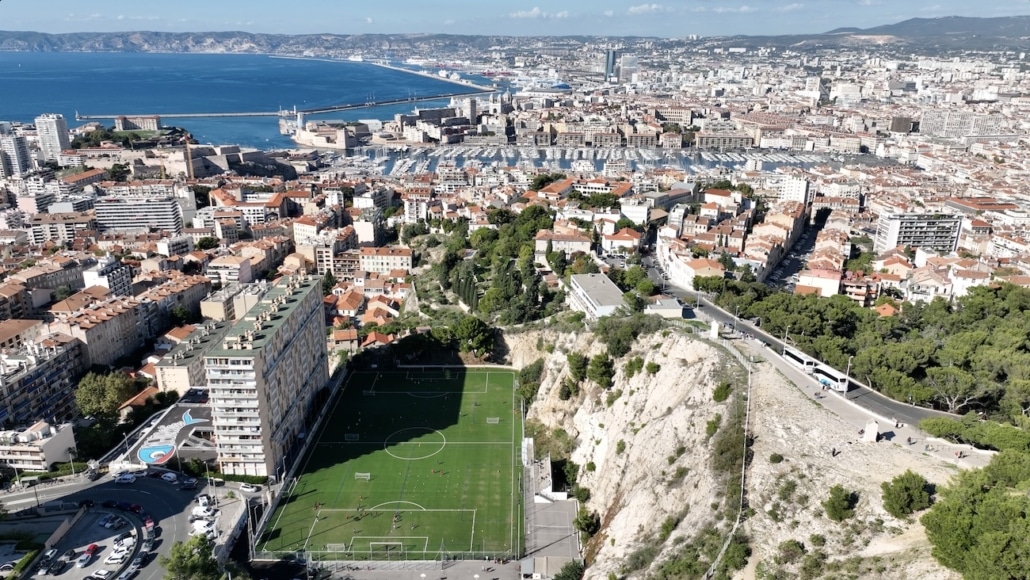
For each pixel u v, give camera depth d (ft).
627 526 651.66
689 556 537.65
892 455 593.83
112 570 642.63
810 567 493.77
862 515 525.34
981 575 418.10
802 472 579.89
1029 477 488.02
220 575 602.44
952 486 510.99
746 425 650.02
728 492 578.25
